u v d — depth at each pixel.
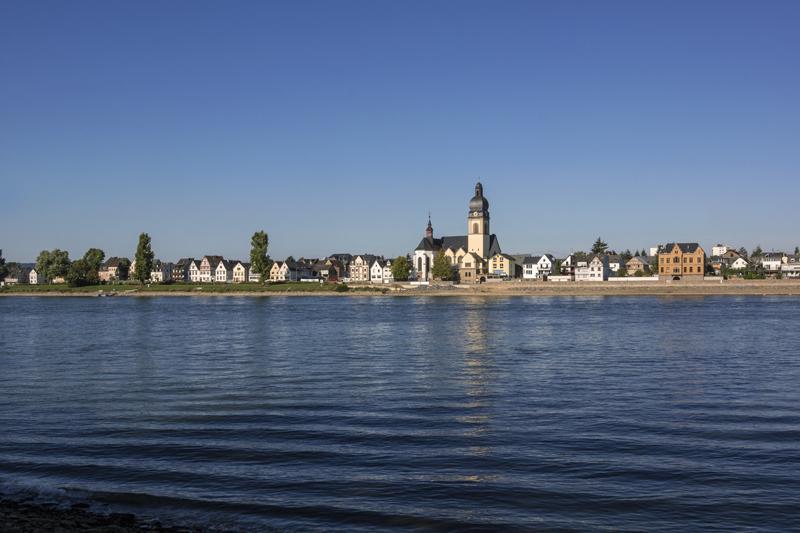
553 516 23.78
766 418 37.78
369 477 27.66
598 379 51.69
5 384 50.78
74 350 73.88
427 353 68.94
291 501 25.12
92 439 33.66
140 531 22.38
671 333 88.19
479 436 33.91
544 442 32.78
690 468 28.67
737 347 72.06
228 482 27.14
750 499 25.22
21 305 191.25
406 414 39.16
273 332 95.62
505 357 65.38
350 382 50.62
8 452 31.48
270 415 38.94
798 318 112.62
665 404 41.78
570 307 153.50
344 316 130.88
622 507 24.53
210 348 74.94
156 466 29.20
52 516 23.66
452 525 23.06
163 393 46.38
